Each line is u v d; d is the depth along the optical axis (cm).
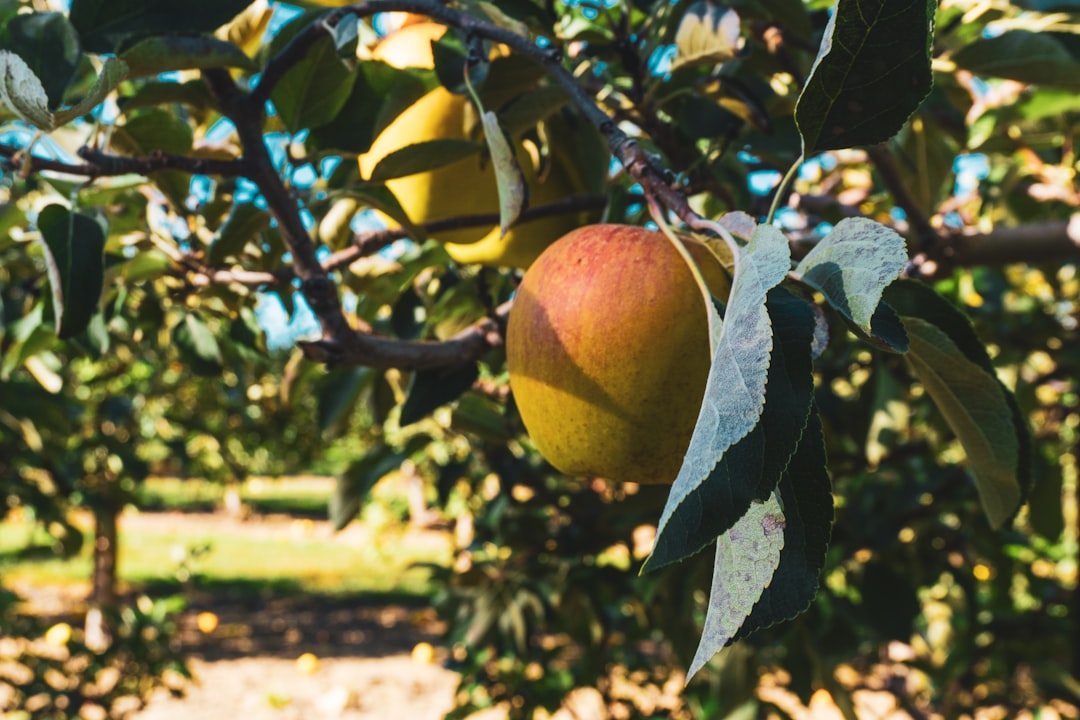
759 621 28
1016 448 37
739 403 26
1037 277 144
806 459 29
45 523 138
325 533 632
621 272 37
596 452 37
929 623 138
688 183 55
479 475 123
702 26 50
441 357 50
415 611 386
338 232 60
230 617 371
